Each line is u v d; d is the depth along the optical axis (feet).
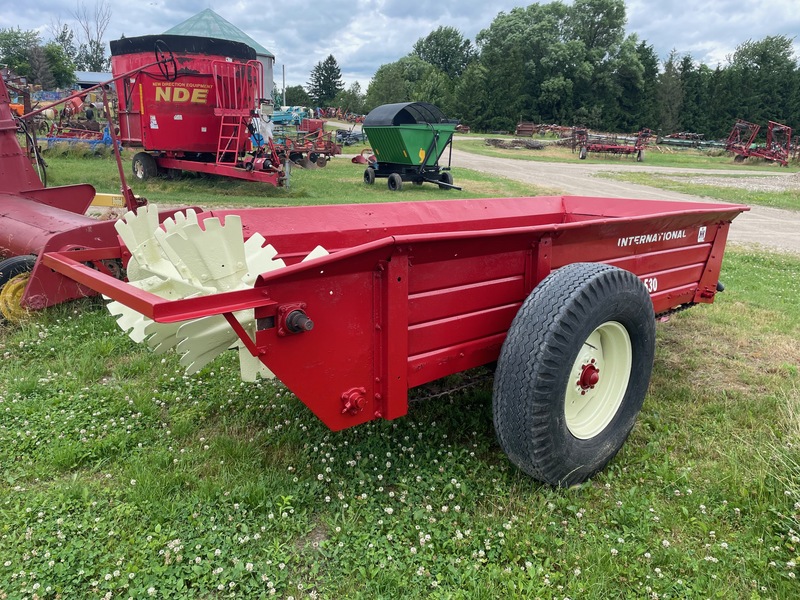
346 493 9.70
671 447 11.67
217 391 13.19
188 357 8.50
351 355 8.51
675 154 152.97
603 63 256.93
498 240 9.59
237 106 50.26
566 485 10.02
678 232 13.82
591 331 9.58
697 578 8.13
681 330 19.16
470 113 225.76
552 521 9.14
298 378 8.00
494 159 117.50
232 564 8.14
